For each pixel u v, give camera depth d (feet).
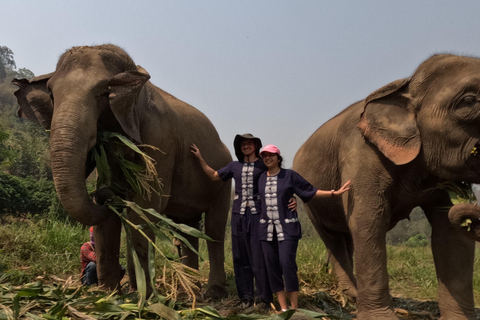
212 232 20.01
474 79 12.98
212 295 19.07
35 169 133.08
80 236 24.84
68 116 12.64
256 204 16.02
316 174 18.34
